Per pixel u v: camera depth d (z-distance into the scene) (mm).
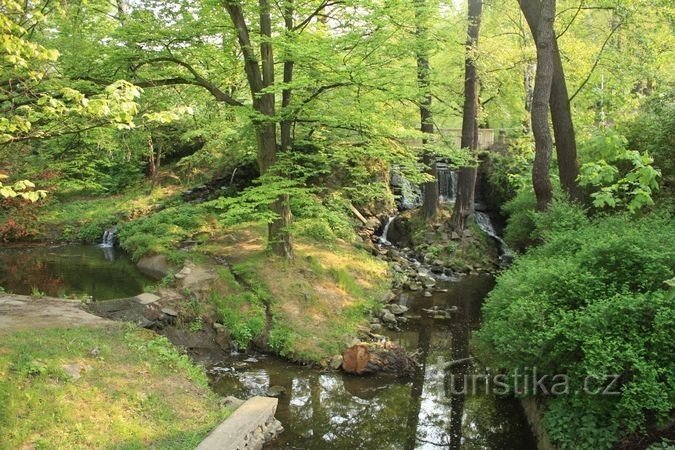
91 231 18172
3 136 5066
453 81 16078
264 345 9094
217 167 19859
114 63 9312
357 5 8555
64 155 11656
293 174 12000
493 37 16406
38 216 18766
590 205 9711
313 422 6863
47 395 5148
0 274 13398
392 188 19906
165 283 10094
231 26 9844
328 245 13695
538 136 9328
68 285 12258
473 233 16828
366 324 10336
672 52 14469
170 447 5047
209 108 12766
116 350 6465
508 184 18031
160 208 18562
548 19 8977
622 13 11539
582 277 5512
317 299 10352
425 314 11430
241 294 10078
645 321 4867
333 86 9633
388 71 9000
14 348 5832
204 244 13656
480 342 7258
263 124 10523
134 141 12156
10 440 4531
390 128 10062
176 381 6301
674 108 10469
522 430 6539
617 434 4754
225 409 5992
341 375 8273
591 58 14461
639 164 6395
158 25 9352
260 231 14039
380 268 13672
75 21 9219
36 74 5367
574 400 5066
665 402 4367
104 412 5234
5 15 4742
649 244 5598
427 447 6371
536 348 5371
